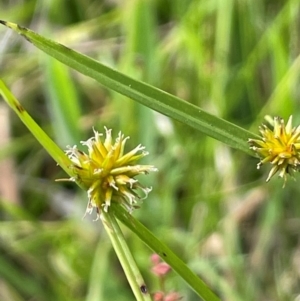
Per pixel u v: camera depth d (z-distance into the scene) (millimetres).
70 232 382
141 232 216
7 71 425
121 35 433
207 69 387
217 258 364
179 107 219
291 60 376
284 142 218
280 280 362
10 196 412
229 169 374
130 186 214
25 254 380
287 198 376
